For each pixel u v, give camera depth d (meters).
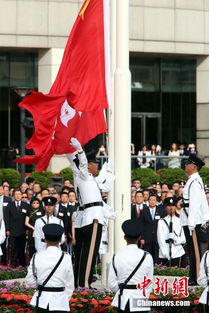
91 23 20.08
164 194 27.47
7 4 45.22
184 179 39.19
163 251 23.48
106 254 19.75
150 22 47.25
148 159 43.62
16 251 26.62
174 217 23.64
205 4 48.31
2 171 39.66
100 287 19.17
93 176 18.84
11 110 48.94
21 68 48.91
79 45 20.08
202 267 14.42
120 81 19.55
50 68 45.81
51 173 38.91
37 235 21.72
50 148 19.06
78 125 19.44
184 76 51.53
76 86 19.83
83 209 18.38
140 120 51.38
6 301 17.11
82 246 18.39
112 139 19.91
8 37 45.28
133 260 13.71
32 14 45.47
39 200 26.23
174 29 47.69
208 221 19.45
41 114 19.05
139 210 25.45
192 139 51.59
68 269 13.73
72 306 16.52
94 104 19.72
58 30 45.78
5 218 26.52
